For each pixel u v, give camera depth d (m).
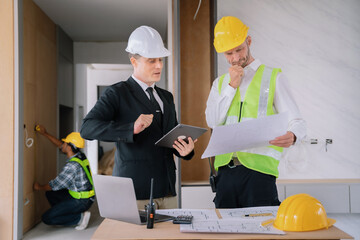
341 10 4.07
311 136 4.06
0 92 3.55
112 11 4.91
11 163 3.55
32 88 4.23
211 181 2.08
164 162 1.97
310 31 4.08
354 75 4.07
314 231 1.32
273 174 1.95
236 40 2.03
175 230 1.36
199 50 4.00
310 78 4.07
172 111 2.12
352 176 4.04
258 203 1.93
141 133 1.92
